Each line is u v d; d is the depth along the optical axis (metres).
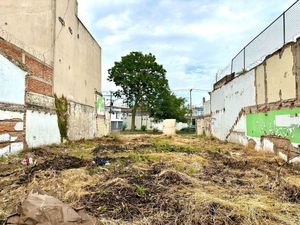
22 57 9.90
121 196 4.52
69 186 5.10
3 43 8.64
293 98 7.98
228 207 3.92
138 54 41.09
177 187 4.98
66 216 3.05
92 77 20.91
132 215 3.80
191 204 4.00
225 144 14.48
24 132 10.01
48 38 12.91
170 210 3.91
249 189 4.98
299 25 8.02
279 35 9.35
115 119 55.47
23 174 6.06
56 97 13.38
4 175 6.13
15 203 4.23
